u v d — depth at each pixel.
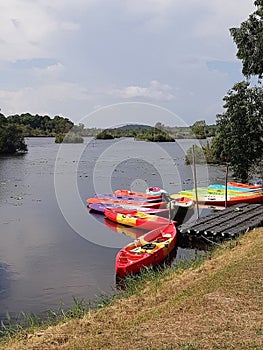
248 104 23.70
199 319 6.57
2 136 54.09
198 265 10.44
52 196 23.75
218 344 5.61
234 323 6.25
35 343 6.71
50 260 13.22
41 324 8.45
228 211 17.12
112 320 7.41
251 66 23.41
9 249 14.36
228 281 8.16
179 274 9.99
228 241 12.94
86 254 13.78
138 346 5.83
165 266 11.66
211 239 14.03
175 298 7.98
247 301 7.04
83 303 9.76
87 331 6.95
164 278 9.87
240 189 21.94
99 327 7.05
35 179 30.72
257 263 9.04
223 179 27.94
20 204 21.81
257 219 15.59
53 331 7.22
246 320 6.33
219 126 25.41
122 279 11.12
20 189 26.39
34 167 38.84
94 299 10.07
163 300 8.24
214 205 20.42
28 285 11.16
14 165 40.97
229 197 20.59
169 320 6.71
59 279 11.58
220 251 11.63
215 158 28.70
